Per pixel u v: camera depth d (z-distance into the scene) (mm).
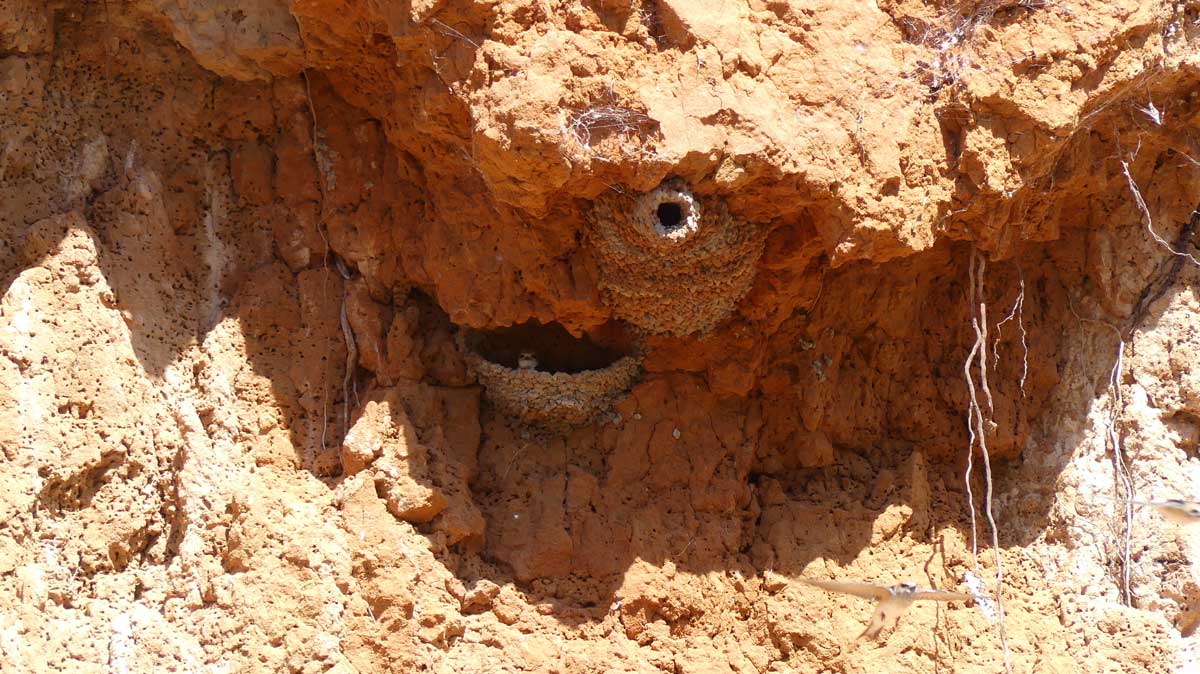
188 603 2859
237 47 3000
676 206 2857
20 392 2850
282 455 2984
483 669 2898
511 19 2791
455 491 2994
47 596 2797
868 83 2867
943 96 2887
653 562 3008
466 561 2980
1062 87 2904
